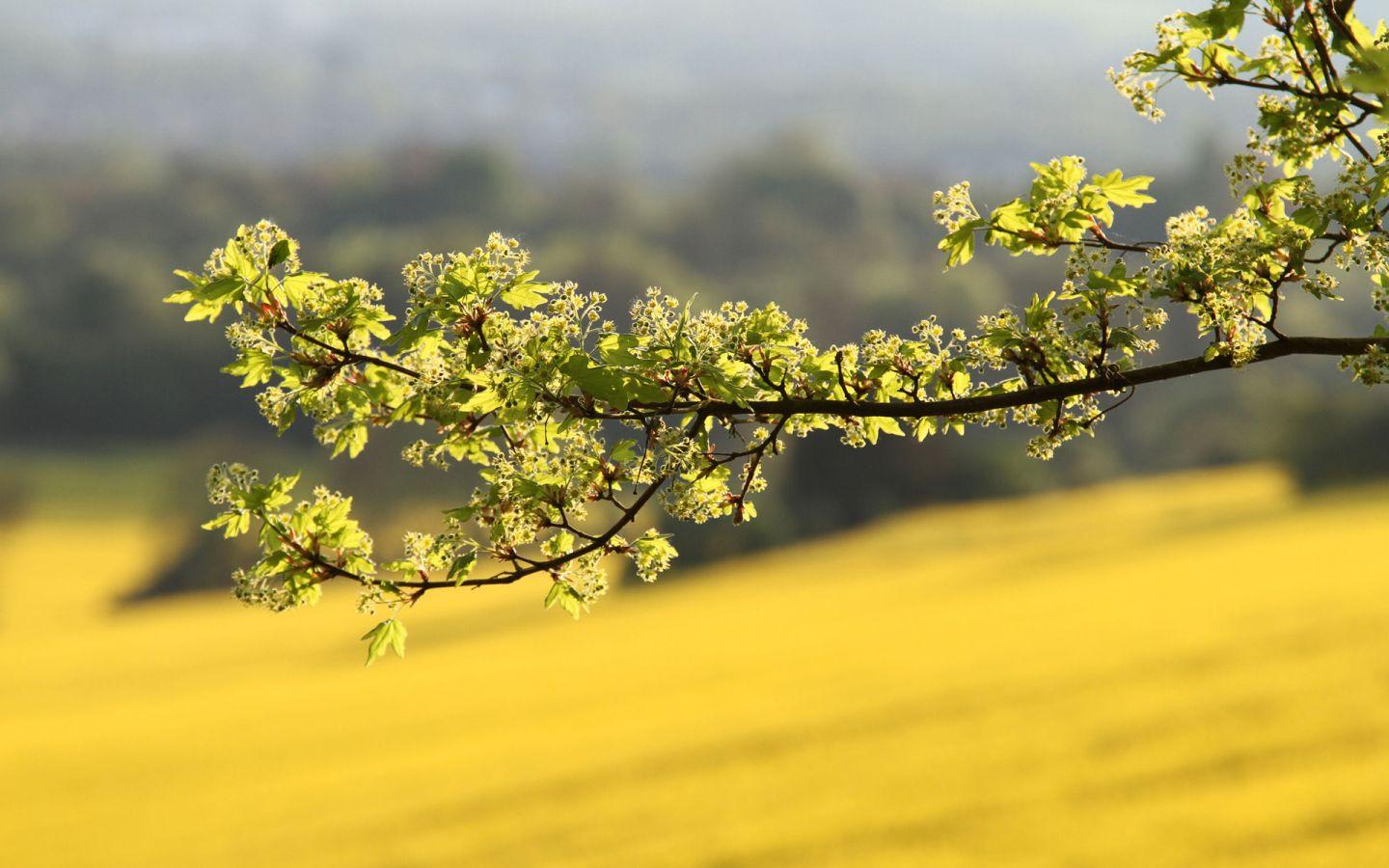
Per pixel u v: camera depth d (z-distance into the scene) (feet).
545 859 91.40
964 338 16.74
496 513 15.71
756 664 172.14
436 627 263.49
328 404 16.33
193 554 337.52
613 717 147.95
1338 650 125.18
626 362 15.06
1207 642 139.44
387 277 515.09
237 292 15.53
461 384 15.51
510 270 15.39
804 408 15.81
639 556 15.97
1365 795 78.18
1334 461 294.05
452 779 124.98
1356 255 15.14
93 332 495.00
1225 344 15.42
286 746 156.04
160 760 153.79
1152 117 16.44
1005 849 78.02
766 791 102.22
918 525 325.21
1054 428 16.48
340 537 15.40
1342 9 15.70
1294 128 16.20
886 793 96.02
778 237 611.47
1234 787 84.84
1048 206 15.81
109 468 454.40
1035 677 134.00
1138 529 275.39
